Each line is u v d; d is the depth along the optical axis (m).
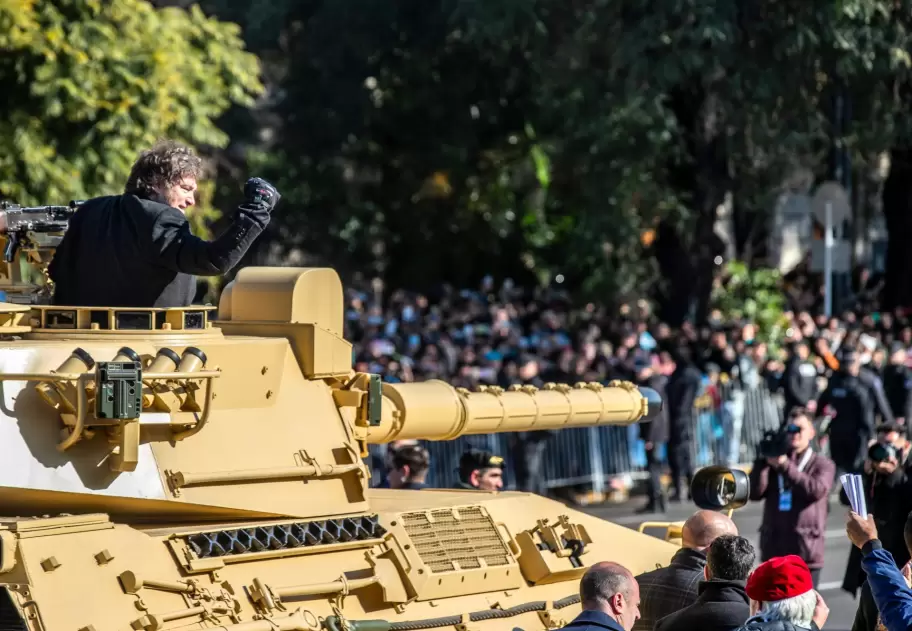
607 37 50.66
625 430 43.34
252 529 14.52
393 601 15.05
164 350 14.26
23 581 12.69
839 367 40.50
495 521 16.83
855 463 40.09
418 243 64.44
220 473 14.77
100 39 35.50
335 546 14.98
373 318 51.53
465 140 61.78
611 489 43.09
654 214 54.78
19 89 35.25
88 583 12.98
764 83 50.19
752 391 46.97
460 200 63.62
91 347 14.36
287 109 62.19
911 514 16.56
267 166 61.94
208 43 40.34
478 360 45.41
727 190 56.84
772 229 80.25
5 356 14.02
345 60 60.03
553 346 48.50
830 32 49.50
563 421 19.52
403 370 41.66
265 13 57.91
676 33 48.59
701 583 15.69
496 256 64.81
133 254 15.16
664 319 59.25
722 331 47.62
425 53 59.59
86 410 13.67
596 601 13.95
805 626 14.10
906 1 51.03
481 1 51.38
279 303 16.28
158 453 14.55
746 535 37.88
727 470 19.36
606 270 59.22
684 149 54.62
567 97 52.22
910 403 43.81
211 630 13.16
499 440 40.50
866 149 55.34
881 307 67.44
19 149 34.59
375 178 65.12
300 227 62.97
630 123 51.00
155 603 13.30
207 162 60.12
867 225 78.88
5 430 13.75
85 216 15.59
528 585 16.61
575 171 55.84
